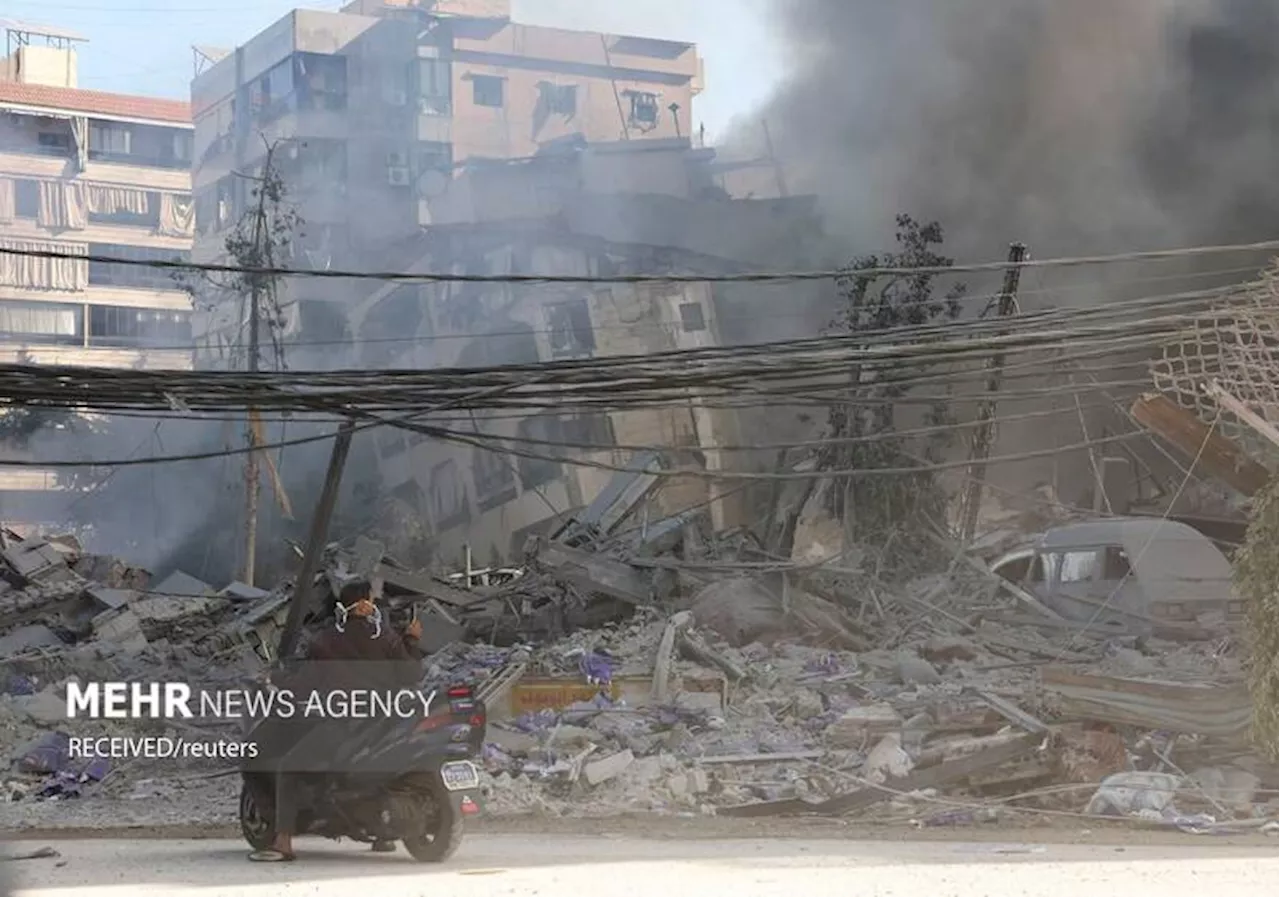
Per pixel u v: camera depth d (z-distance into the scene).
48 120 145.88
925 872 17.19
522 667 37.53
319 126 132.88
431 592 50.09
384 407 28.11
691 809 28.06
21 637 50.41
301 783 19.69
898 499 56.97
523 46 140.00
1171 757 28.61
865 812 27.73
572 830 25.12
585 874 17.38
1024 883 15.80
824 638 43.78
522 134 139.38
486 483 105.25
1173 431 26.53
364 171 133.25
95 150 147.12
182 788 31.48
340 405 28.09
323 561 51.22
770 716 35.16
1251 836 23.80
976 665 40.66
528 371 28.00
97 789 31.77
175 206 149.00
